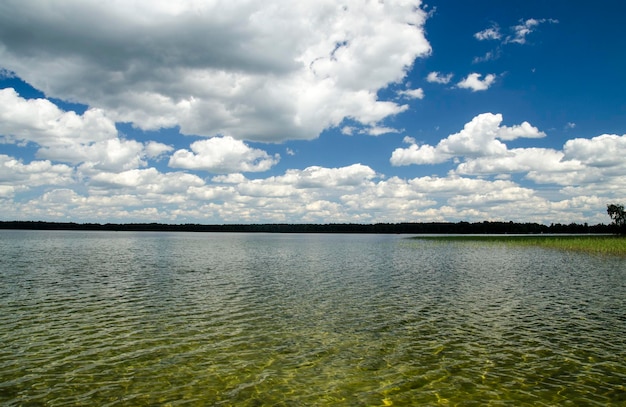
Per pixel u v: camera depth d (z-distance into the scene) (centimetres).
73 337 2002
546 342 1950
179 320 2347
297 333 2094
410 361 1692
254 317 2430
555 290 3394
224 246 11325
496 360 1703
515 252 8094
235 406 1296
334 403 1320
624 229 14800
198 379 1503
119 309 2625
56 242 12312
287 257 7119
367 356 1752
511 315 2495
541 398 1353
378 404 1312
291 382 1480
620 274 4441
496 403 1318
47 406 1287
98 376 1524
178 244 12194
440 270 4928
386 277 4259
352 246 11594
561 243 9588
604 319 2394
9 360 1681
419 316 2469
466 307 2727
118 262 5816
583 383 1470
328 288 3497
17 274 4303
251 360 1698
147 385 1449
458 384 1464
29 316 2420
